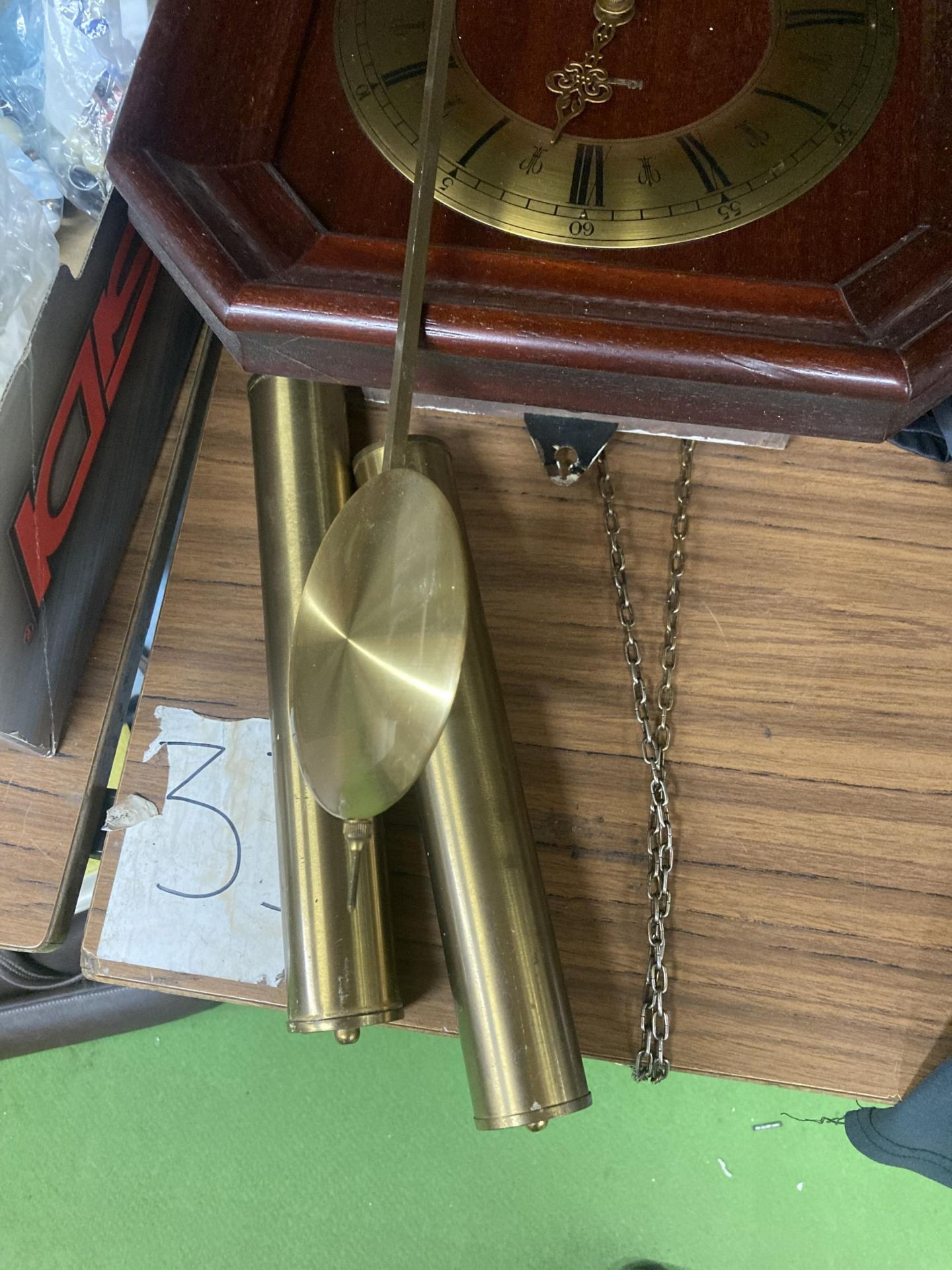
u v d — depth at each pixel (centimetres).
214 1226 78
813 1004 53
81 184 57
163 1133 80
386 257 46
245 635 60
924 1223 77
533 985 47
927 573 60
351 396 63
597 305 45
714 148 48
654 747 56
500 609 60
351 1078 80
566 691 58
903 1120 52
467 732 50
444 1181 79
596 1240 77
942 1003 53
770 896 55
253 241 46
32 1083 80
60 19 56
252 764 58
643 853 55
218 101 48
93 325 57
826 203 47
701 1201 78
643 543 61
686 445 62
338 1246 78
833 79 49
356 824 39
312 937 48
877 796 56
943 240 46
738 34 50
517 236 46
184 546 62
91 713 61
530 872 50
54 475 54
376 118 48
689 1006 53
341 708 38
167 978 55
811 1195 78
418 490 39
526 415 60
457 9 50
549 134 48
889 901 54
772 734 57
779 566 60
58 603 57
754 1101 79
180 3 48
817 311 45
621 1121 79
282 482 55
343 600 39
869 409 46
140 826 57
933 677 58
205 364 71
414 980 54
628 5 50
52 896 57
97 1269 77
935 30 50
